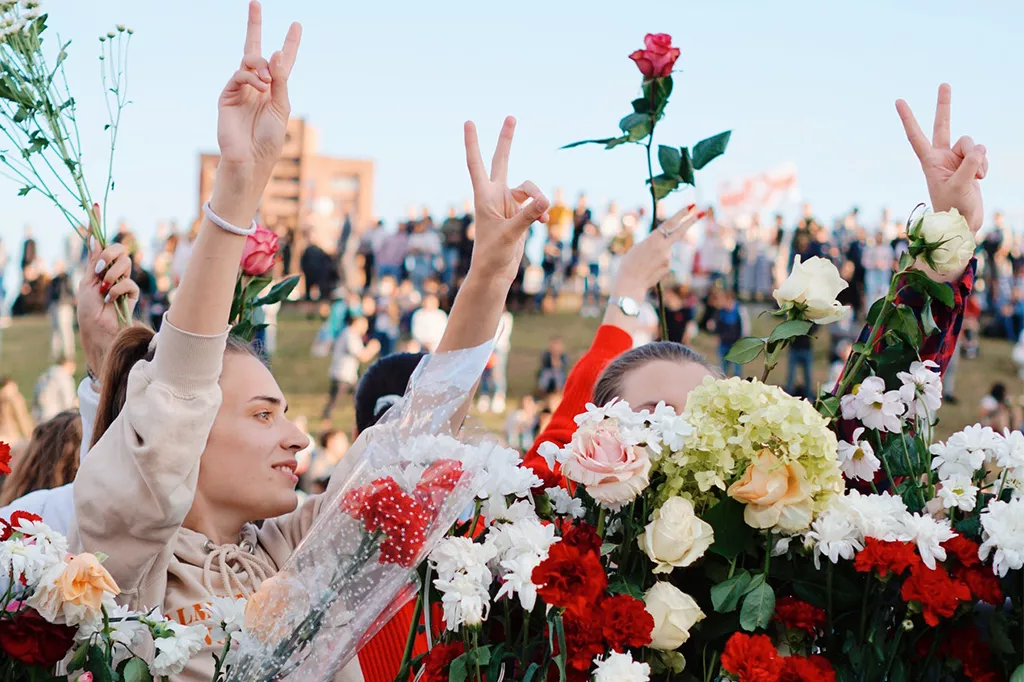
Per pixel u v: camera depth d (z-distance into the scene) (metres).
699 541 1.89
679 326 18.78
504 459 1.97
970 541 1.94
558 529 2.05
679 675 1.96
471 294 2.34
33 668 1.83
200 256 1.99
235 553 2.25
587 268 28.75
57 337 22.94
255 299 2.71
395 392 3.19
